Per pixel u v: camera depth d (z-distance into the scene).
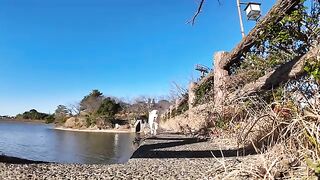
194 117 8.77
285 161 2.12
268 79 4.04
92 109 44.75
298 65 3.35
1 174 2.53
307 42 3.64
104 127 37.72
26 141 13.46
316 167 1.79
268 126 3.12
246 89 4.79
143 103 40.09
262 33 4.32
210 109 6.73
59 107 49.50
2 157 3.43
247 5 6.45
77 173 2.61
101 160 6.16
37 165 2.99
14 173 2.56
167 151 4.41
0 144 11.05
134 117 38.72
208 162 3.15
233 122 4.78
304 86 2.79
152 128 10.38
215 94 6.51
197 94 9.06
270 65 4.75
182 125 10.34
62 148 9.59
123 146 9.99
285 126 2.50
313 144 2.03
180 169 2.77
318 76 2.60
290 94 2.84
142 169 2.81
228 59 5.87
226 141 4.85
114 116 41.69
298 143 2.19
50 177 2.43
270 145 2.53
